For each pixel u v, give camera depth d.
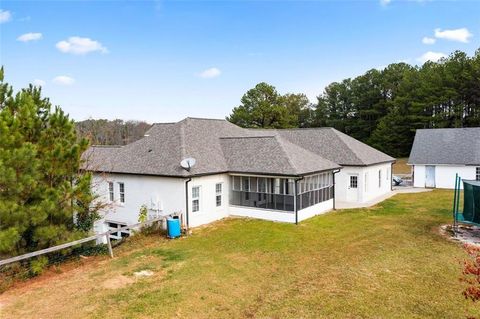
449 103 52.88
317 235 16.62
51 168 13.10
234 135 25.94
